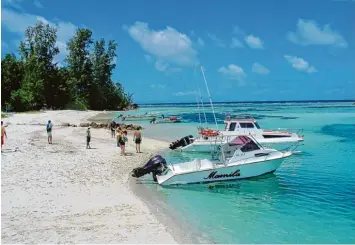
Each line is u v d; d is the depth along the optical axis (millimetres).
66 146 31688
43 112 81375
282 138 34500
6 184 18672
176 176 20344
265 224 15023
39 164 23625
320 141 38781
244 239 13477
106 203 16406
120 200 16938
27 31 96625
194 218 15461
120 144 29750
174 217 15383
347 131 48844
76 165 24000
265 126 56688
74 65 106375
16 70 87438
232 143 23203
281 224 15055
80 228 13328
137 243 12250
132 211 15422
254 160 22125
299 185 21219
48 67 97312
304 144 36469
